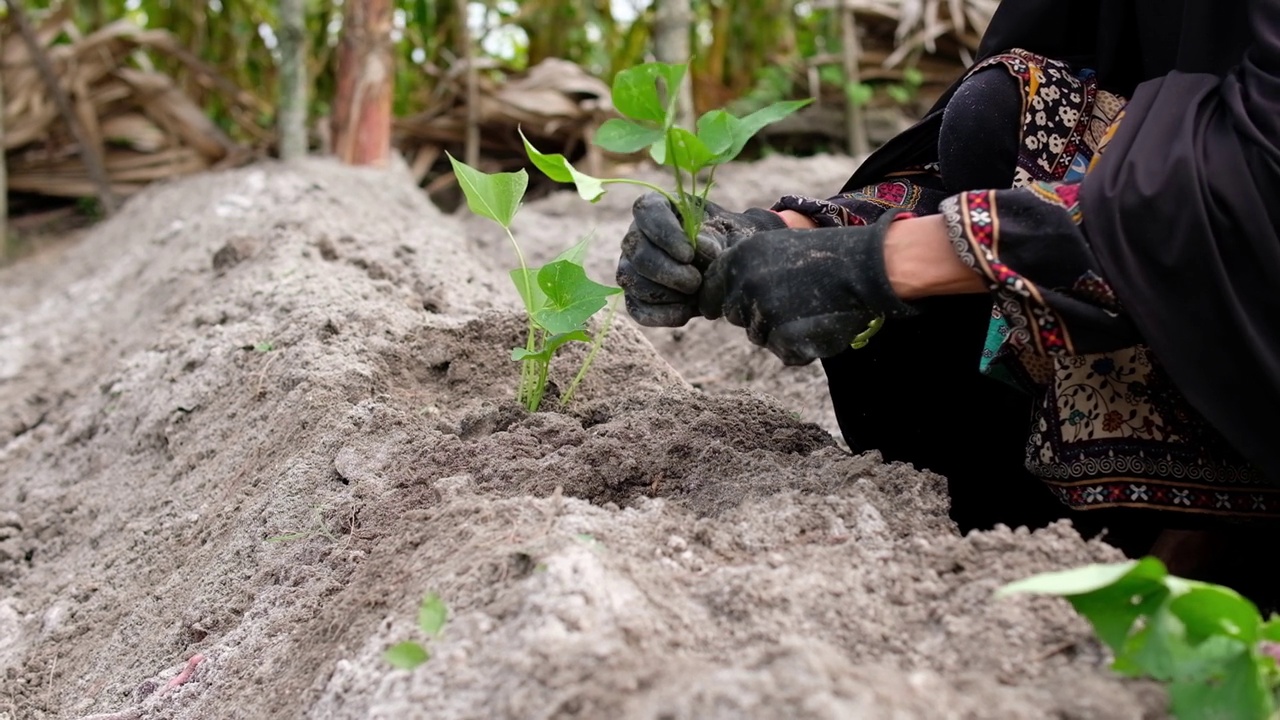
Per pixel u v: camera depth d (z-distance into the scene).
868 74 6.23
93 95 6.09
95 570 2.54
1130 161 1.57
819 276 1.59
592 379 2.44
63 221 6.31
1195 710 1.24
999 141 1.94
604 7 6.57
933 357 2.10
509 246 4.86
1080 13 2.02
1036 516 2.13
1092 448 1.79
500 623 1.41
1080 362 1.80
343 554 1.95
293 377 2.60
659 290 1.74
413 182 5.47
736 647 1.38
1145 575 1.27
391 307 3.10
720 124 1.76
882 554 1.54
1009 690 1.27
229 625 2.01
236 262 3.72
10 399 4.00
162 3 6.74
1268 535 1.95
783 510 1.67
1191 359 1.54
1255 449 1.56
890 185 2.13
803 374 3.32
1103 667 1.32
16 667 2.29
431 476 2.06
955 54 6.31
